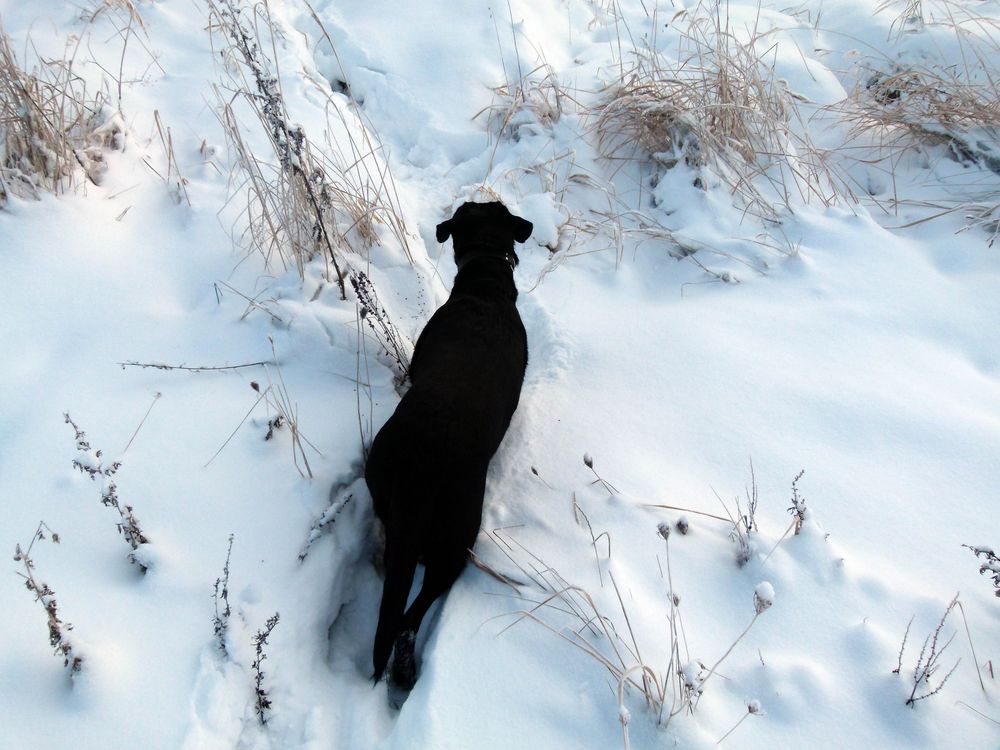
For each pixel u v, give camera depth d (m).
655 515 1.82
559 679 1.58
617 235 2.54
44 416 1.86
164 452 1.84
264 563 1.71
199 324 2.12
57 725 1.49
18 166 2.21
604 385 2.14
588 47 3.37
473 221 2.26
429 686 1.57
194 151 2.55
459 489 1.71
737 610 1.67
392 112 3.03
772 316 2.28
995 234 2.43
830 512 1.83
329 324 2.14
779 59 3.14
